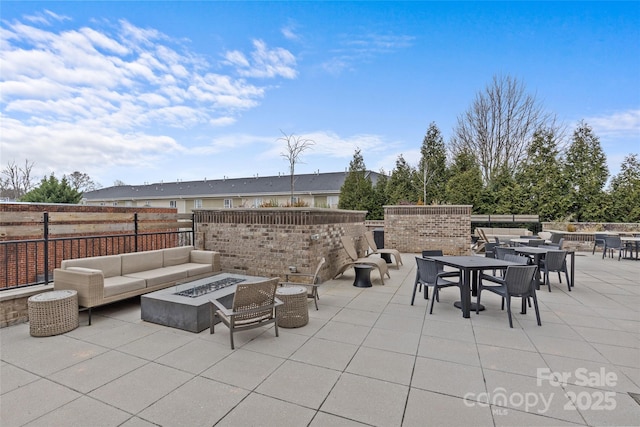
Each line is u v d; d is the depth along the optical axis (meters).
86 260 4.81
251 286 3.53
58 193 14.55
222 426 2.18
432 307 4.69
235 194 25.16
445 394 2.57
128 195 29.95
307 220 6.23
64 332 3.86
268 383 2.74
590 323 4.26
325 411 2.35
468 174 16.86
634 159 14.73
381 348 3.46
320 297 5.61
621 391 2.62
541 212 15.37
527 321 4.34
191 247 6.62
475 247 12.15
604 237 10.85
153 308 4.23
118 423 2.21
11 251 7.96
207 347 3.48
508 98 21.86
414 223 11.77
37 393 2.57
